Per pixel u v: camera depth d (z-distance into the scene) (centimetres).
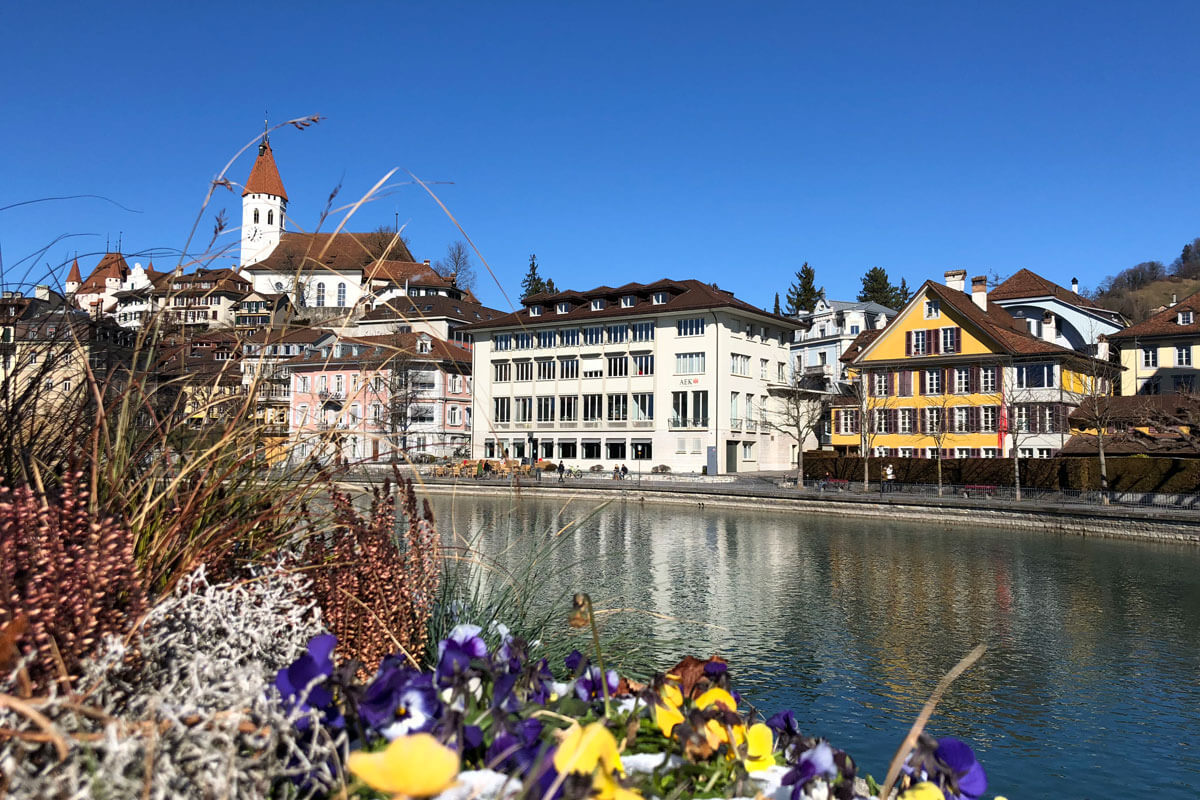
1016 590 1856
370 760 96
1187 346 6106
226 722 147
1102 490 3753
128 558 187
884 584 1908
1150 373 6216
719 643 1264
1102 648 1338
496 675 199
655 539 2747
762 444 6253
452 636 215
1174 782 808
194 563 225
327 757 164
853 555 2416
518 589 404
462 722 172
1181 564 2292
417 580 307
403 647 269
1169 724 973
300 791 168
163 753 137
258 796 143
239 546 267
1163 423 4162
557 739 179
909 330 5703
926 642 1355
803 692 1057
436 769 95
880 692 1068
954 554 2473
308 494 282
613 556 2038
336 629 249
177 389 263
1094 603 1714
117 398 252
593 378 6322
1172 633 1447
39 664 156
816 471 5291
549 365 6538
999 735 935
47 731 127
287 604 223
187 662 181
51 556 170
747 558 2292
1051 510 3192
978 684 1123
